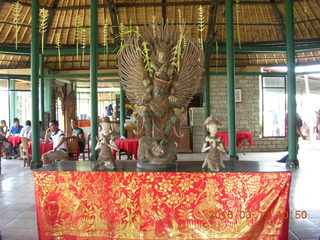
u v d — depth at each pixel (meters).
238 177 2.93
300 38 10.87
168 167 3.19
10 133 10.90
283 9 10.29
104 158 3.19
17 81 13.77
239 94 12.73
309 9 9.89
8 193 5.57
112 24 10.05
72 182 3.06
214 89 12.73
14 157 10.39
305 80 17.02
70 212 3.05
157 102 3.36
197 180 2.96
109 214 3.03
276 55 12.52
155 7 10.19
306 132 16.72
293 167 7.70
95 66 7.65
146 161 3.28
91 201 3.04
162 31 3.49
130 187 3.01
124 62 3.52
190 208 2.96
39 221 3.07
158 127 3.38
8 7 9.28
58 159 7.55
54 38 11.21
